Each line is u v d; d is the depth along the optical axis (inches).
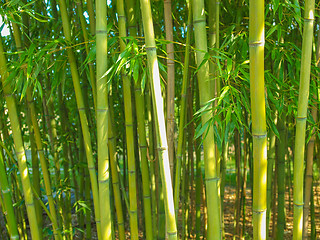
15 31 63.1
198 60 45.9
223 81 56.7
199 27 45.3
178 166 55.7
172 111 55.6
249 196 181.0
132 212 64.1
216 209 48.2
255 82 40.6
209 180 47.6
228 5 72.2
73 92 109.2
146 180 68.0
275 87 58.7
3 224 119.6
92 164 62.1
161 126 43.9
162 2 70.0
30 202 62.1
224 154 81.0
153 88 43.2
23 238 103.4
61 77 60.1
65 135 96.4
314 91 58.0
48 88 85.4
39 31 81.6
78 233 130.4
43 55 56.2
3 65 56.1
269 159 83.3
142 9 41.9
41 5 80.9
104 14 46.2
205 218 105.1
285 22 72.4
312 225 107.3
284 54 63.2
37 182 84.4
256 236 45.5
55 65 58.9
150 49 42.6
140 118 64.5
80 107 60.5
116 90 100.9
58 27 79.9
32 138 83.0
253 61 40.1
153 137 78.1
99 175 51.7
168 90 55.1
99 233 64.1
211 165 47.3
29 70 51.3
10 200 63.2
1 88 63.8
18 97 85.5
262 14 38.4
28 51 53.7
